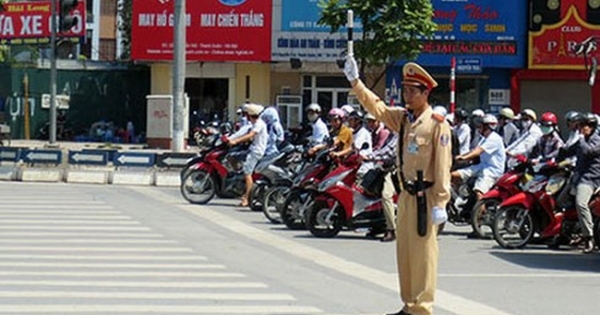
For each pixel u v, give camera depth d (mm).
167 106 36000
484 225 17609
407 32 36938
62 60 49906
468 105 44656
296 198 17938
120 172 27906
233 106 45500
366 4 36500
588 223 15539
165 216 19484
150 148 35969
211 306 10648
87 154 29000
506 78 43969
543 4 42844
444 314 10664
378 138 17609
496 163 17766
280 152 20547
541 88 43719
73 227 17297
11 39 46844
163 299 10984
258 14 44031
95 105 50750
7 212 19391
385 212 16781
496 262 15031
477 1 42844
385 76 43031
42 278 12164
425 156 9094
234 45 44312
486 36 43031
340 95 45000
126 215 19391
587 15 42625
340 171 17125
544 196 16188
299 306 10781
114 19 70562
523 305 11406
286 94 45219
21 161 29562
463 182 17891
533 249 16609
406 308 9273
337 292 11789
